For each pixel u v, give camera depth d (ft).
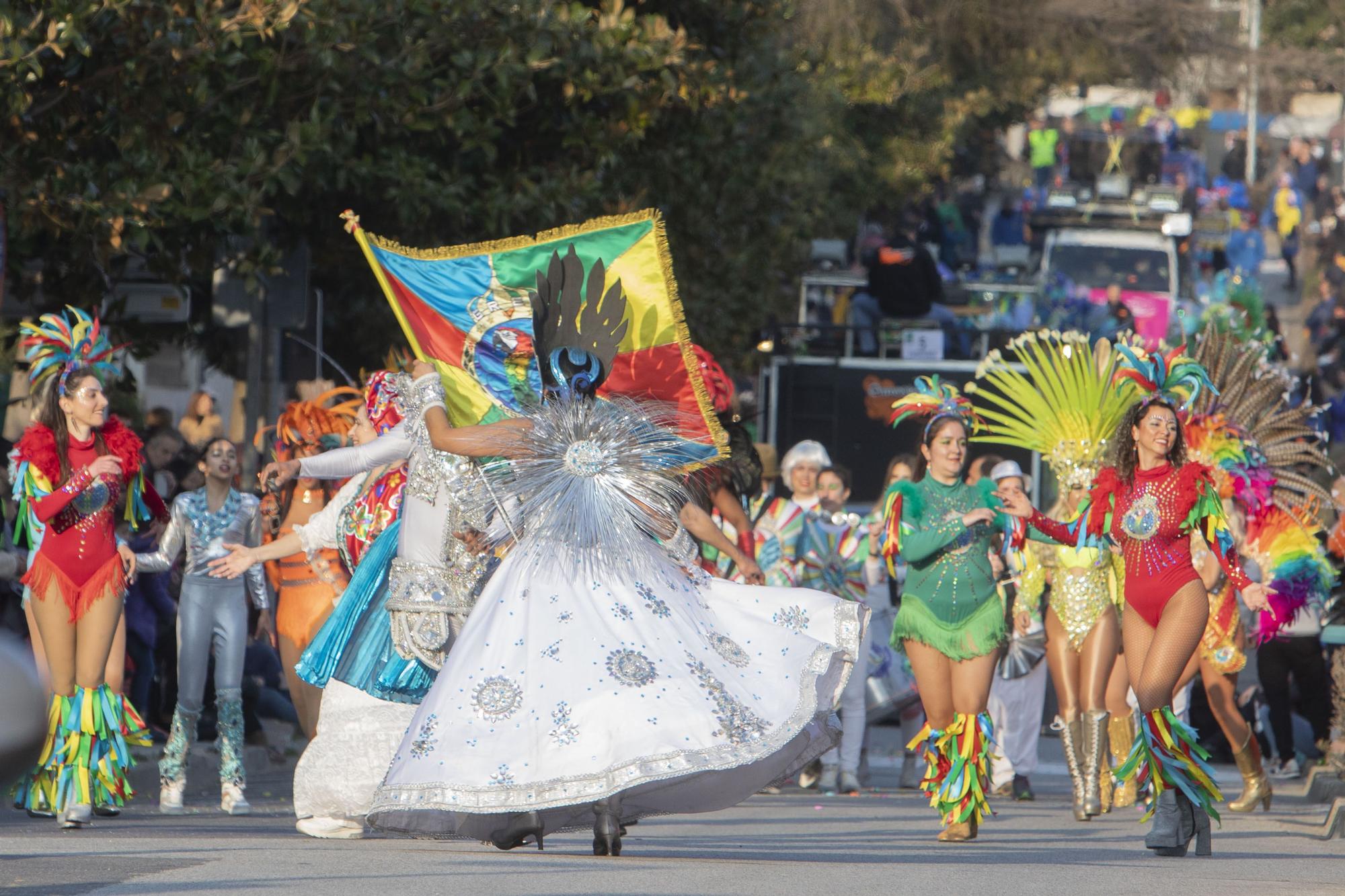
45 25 116.16
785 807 113.09
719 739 64.34
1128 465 81.00
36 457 87.10
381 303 183.83
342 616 76.43
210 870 58.49
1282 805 124.77
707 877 59.41
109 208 122.83
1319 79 371.35
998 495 84.23
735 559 73.97
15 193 122.62
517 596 68.23
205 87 127.75
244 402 157.38
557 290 75.72
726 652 68.64
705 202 187.93
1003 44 346.74
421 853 67.36
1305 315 401.90
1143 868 71.97
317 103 133.39
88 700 87.25
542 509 69.36
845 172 319.27
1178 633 79.10
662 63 149.48
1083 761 106.93
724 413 109.91
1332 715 148.05
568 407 71.46
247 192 128.36
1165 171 416.67
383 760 74.90
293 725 147.84
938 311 238.89
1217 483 118.73
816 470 135.33
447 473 74.23
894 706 135.23
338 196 158.81
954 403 90.43
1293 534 125.29
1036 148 405.18
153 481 137.59
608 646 66.33
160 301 149.18
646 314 75.51
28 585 87.51
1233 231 409.90
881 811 110.63
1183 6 351.25
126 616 122.01
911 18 333.01
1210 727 159.84
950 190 382.42
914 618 87.81
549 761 64.18
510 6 142.41
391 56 141.08
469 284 75.82
